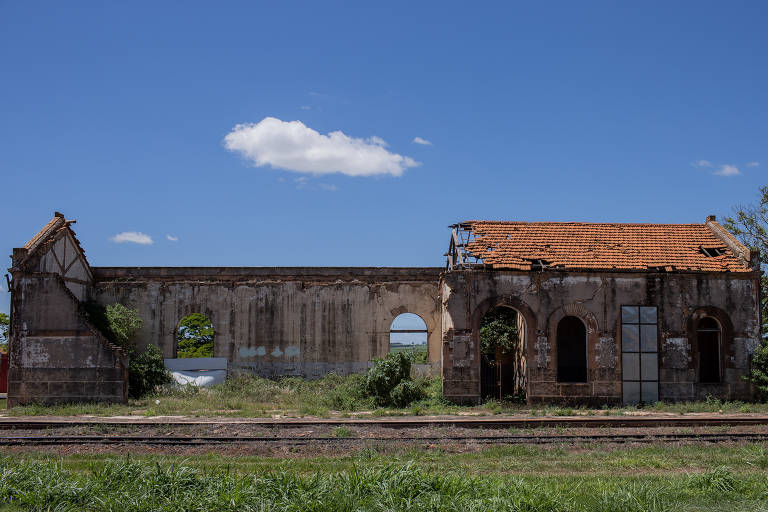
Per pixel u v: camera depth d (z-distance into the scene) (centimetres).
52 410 2394
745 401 2675
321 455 1612
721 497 1156
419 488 1137
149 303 3225
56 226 2847
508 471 1417
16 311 2619
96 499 1093
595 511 1079
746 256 2755
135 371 2822
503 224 2948
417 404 2569
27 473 1186
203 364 3148
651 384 2655
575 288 2666
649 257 2780
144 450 1666
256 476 1191
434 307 3259
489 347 2972
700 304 2702
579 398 2617
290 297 3247
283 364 3209
